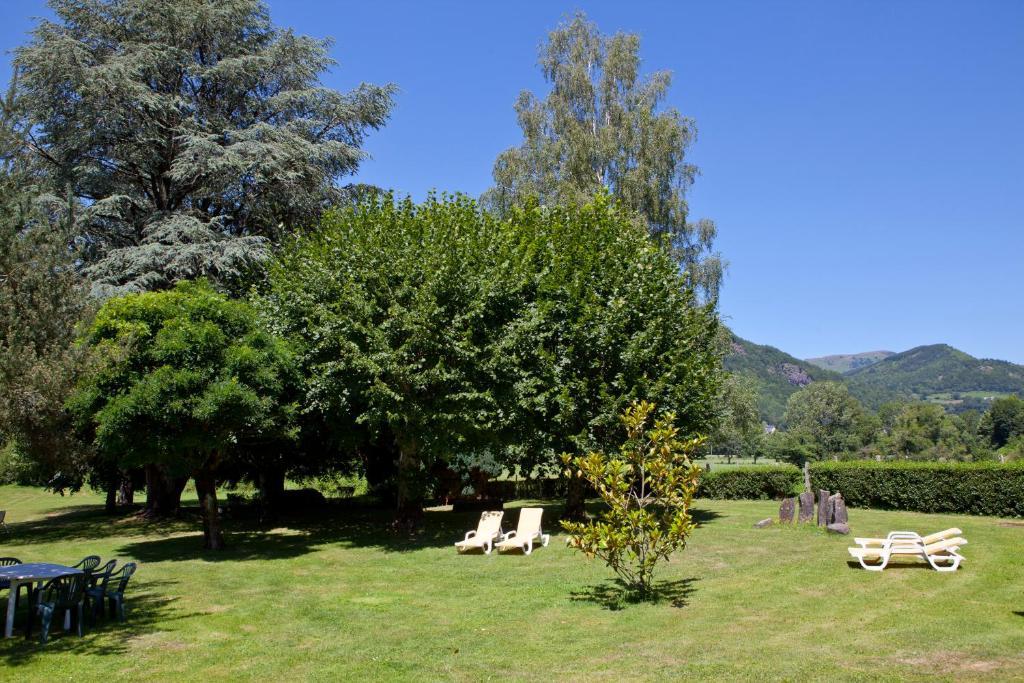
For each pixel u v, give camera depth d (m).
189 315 14.92
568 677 7.14
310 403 17.73
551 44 31.89
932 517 18.31
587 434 17.11
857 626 8.48
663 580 11.50
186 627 9.51
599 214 20.27
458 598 11.04
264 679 7.34
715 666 7.22
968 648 7.40
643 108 30.72
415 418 15.70
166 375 13.83
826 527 15.60
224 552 16.19
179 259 20.16
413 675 7.36
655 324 17.83
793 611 9.31
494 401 15.95
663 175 30.42
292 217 24.61
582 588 11.26
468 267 16.72
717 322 21.12
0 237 12.05
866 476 21.16
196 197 24.27
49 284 12.56
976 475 18.75
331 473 27.38
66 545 17.77
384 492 25.80
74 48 21.09
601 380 17.66
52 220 19.48
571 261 18.91
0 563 10.63
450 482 26.86
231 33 25.16
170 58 22.95
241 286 21.91
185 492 38.91
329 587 12.16
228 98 25.05
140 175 24.27
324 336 16.50
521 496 29.50
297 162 23.23
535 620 9.46
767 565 12.33
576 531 10.42
